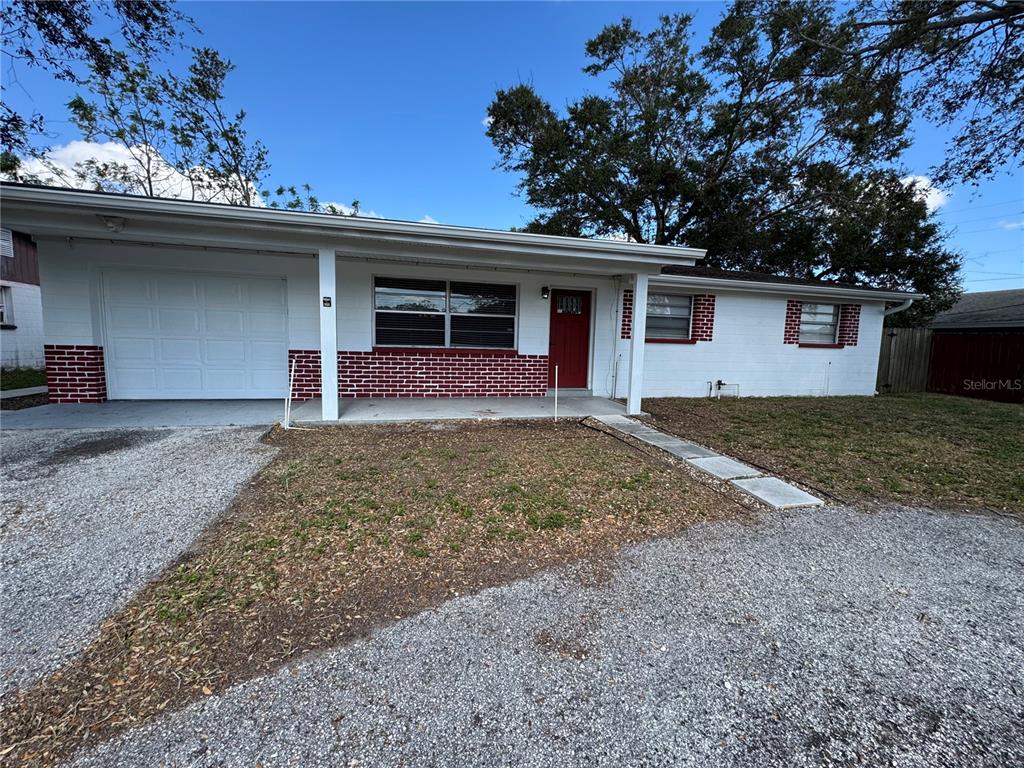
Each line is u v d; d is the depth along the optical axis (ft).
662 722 5.76
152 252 23.49
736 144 57.31
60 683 6.14
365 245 20.13
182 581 8.59
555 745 5.41
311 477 14.16
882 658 7.02
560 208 62.13
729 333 33.30
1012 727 5.77
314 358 26.17
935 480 15.53
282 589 8.42
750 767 5.16
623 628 7.60
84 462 15.11
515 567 9.46
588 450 18.06
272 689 6.13
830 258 58.70
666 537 11.01
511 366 29.43
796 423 24.49
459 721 5.71
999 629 7.79
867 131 46.80
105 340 23.81
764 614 8.07
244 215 17.57
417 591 8.52
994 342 38.55
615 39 58.49
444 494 13.04
